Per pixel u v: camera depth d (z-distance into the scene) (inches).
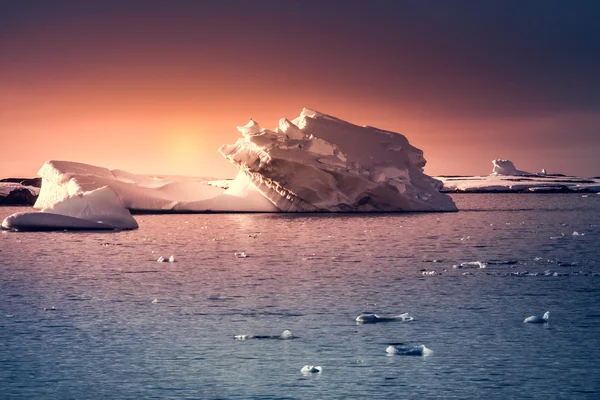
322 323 1536.7
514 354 1299.2
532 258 2628.0
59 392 1130.7
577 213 5580.7
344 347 1348.4
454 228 4025.6
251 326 1513.3
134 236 3501.5
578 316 1581.0
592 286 1934.1
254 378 1182.9
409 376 1187.9
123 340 1405.0
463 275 2161.7
